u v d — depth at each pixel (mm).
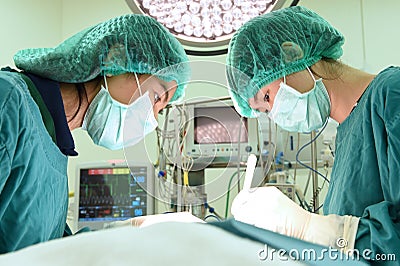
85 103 1374
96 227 2047
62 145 1180
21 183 947
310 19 1605
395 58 2650
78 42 1313
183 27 1401
